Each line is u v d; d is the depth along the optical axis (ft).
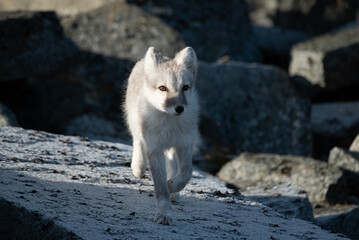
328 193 100.53
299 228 62.54
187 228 55.36
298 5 273.13
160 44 161.07
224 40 197.67
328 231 63.21
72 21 165.27
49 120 136.87
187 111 60.13
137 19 165.07
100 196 62.34
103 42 160.97
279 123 152.25
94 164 76.59
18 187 58.44
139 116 63.31
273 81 159.84
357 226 91.56
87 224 50.62
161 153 60.75
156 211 59.16
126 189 67.87
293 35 243.40
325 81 177.27
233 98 154.30
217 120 149.89
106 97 155.02
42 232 49.67
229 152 144.15
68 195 59.67
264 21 276.41
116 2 174.91
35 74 129.80
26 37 126.62
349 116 162.09
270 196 87.45
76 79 154.61
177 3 193.67
